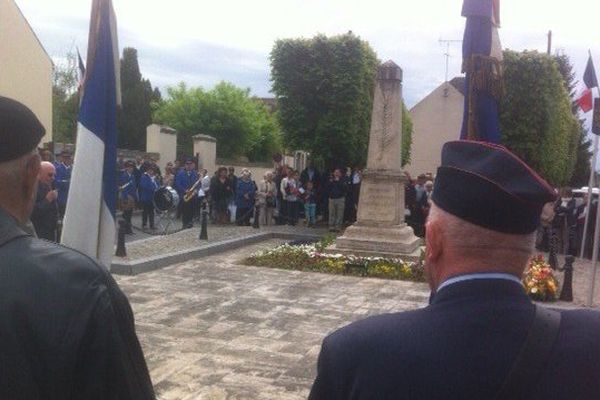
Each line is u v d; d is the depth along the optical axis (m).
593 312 1.57
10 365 1.71
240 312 9.25
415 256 14.18
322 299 10.42
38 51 27.25
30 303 1.75
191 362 6.82
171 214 21.81
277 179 22.75
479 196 1.52
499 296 1.52
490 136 6.82
